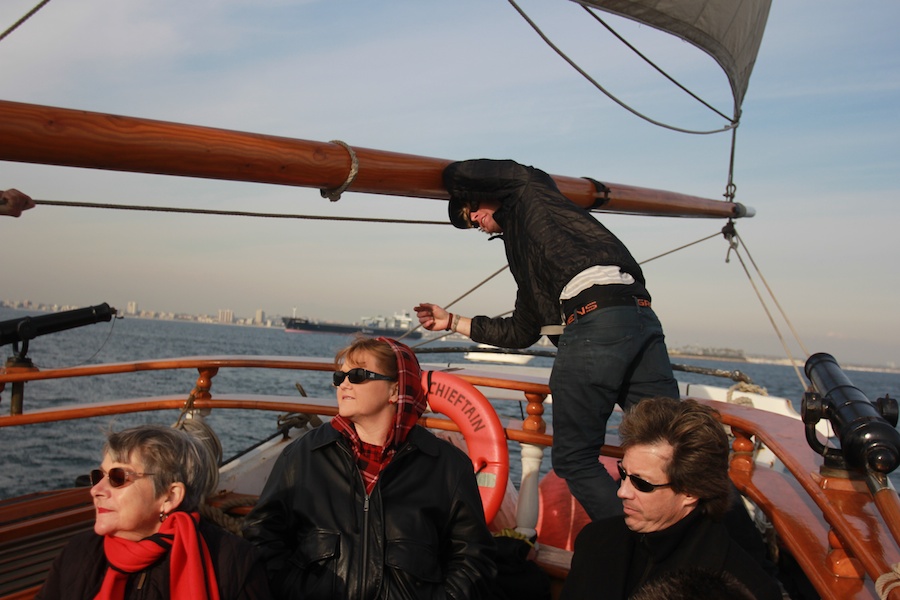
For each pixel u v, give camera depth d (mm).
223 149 2891
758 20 5734
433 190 3596
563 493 4266
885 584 1677
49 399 23125
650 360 3059
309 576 2367
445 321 3783
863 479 2438
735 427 3359
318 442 2510
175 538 1831
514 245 3303
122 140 2664
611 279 2996
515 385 3633
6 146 2490
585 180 4453
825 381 2740
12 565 2969
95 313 4246
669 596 1402
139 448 1840
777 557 3824
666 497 1919
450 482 2516
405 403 2449
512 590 3125
